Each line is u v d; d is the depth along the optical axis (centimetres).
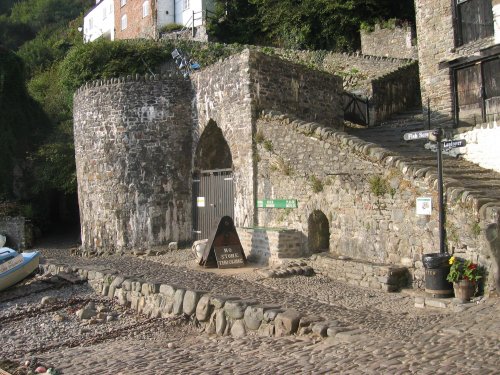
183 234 1730
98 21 4750
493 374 529
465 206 918
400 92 2175
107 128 1772
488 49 1411
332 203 1222
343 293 1001
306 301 935
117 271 1258
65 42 4531
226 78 1557
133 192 1731
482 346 621
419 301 897
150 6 3862
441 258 902
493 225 859
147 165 1728
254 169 1441
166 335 914
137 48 2789
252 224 1442
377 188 1095
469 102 1512
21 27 5841
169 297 1021
